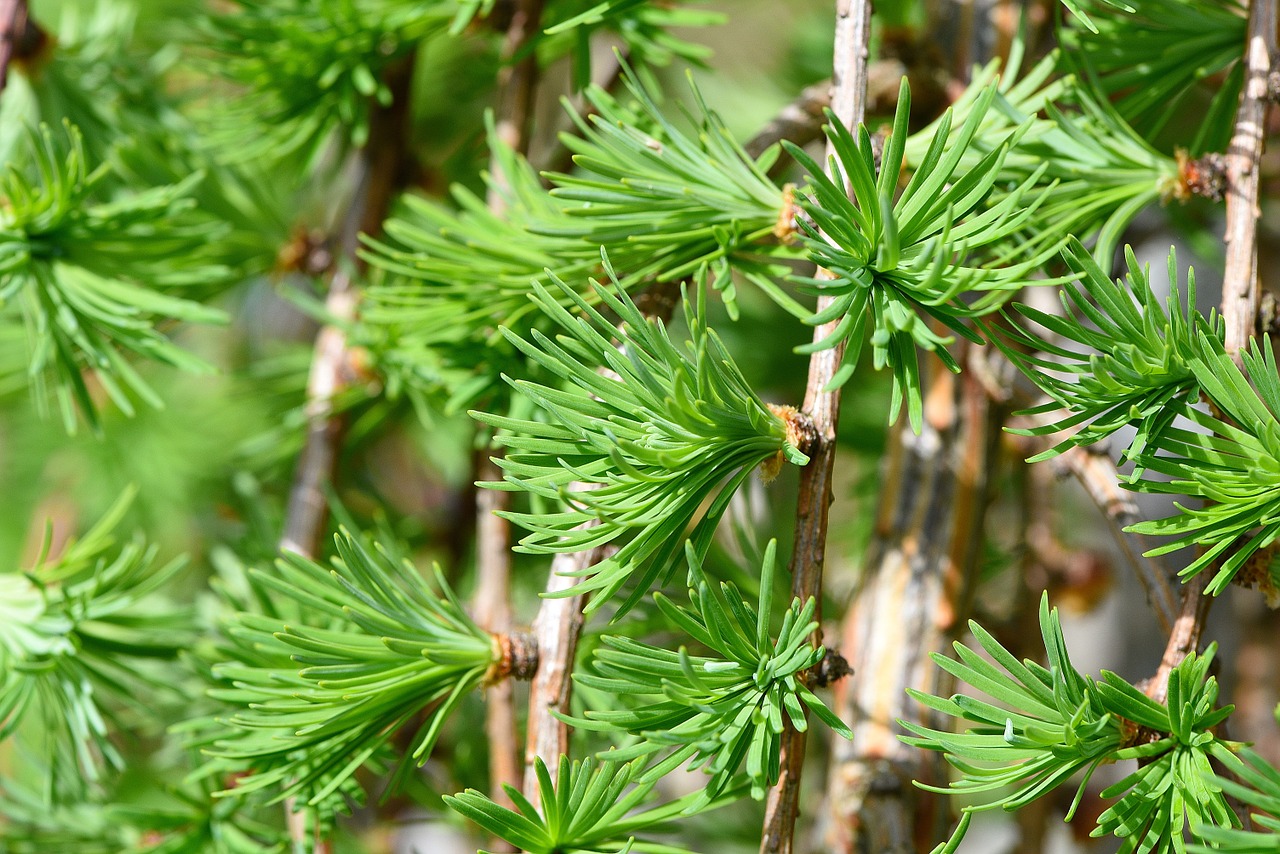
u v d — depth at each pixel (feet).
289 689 1.52
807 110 1.61
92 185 1.63
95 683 1.66
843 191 1.42
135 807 1.65
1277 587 1.45
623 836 1.50
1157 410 1.43
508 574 1.70
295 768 1.52
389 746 1.61
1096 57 1.58
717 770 1.43
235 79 1.72
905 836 1.64
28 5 1.70
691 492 1.44
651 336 1.43
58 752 1.65
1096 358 1.42
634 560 1.44
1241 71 1.57
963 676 1.42
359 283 1.77
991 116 1.54
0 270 1.60
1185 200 1.53
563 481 1.44
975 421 1.68
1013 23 1.67
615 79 1.74
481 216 1.59
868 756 1.66
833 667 1.46
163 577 1.64
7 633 1.61
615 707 1.61
